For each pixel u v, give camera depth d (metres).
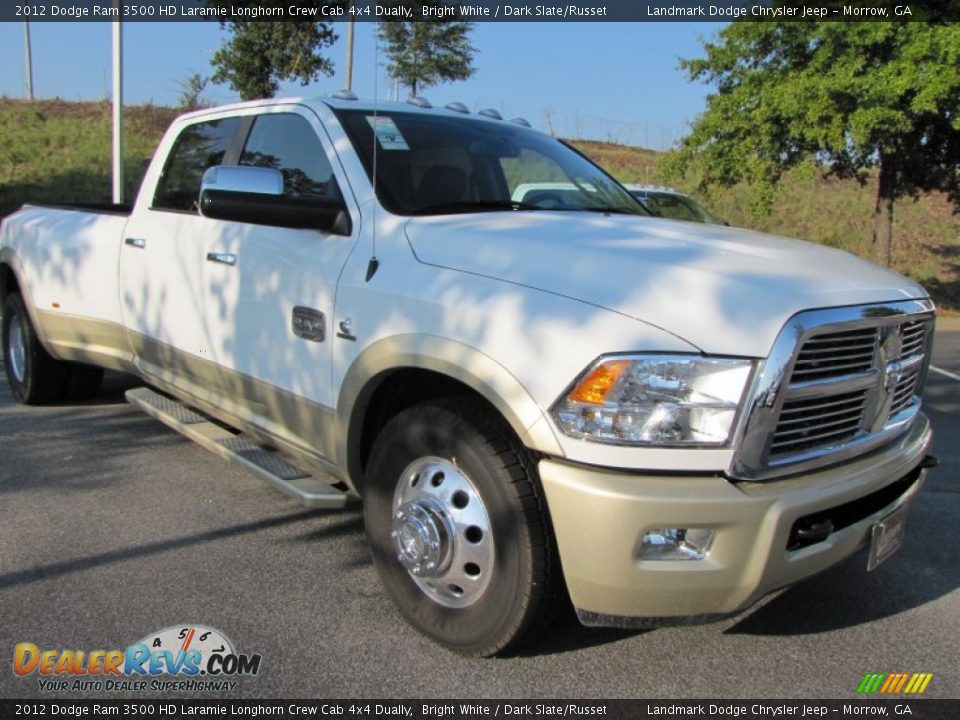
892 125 13.38
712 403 2.47
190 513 4.22
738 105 14.89
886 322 2.84
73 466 4.86
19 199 19.36
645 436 2.47
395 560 3.13
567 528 2.53
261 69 17.30
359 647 3.03
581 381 2.50
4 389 6.65
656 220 3.61
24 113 25.84
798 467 2.65
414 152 3.73
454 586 2.93
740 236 3.38
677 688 2.86
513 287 2.78
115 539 3.88
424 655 2.99
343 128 3.72
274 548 3.85
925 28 13.11
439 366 2.84
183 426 4.43
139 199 4.88
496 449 2.71
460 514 2.86
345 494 3.46
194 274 4.21
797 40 14.16
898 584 3.73
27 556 3.67
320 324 3.40
